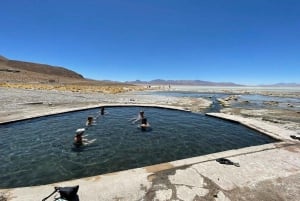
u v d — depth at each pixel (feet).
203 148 33.42
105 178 19.10
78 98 99.35
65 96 105.70
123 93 155.33
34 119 50.34
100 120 53.21
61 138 37.24
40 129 42.91
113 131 42.80
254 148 28.19
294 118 57.62
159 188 17.44
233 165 22.29
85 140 36.32
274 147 28.68
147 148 32.99
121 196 16.19
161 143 35.58
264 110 74.49
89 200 15.55
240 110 73.97
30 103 73.82
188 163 22.67
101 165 26.43
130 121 52.54
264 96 168.25
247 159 24.13
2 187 20.88
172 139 37.88
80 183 18.10
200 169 21.22
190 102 96.02
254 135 40.70
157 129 45.03
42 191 16.78
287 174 20.53
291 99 136.87
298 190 17.62
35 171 24.47
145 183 18.26
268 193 17.07
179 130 44.45
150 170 20.89
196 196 16.38
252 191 17.31
